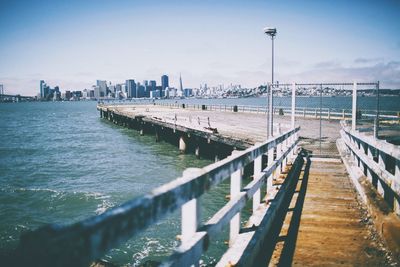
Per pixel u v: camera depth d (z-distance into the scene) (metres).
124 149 32.94
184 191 2.31
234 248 3.65
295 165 9.75
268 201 5.70
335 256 4.37
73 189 18.56
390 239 4.39
